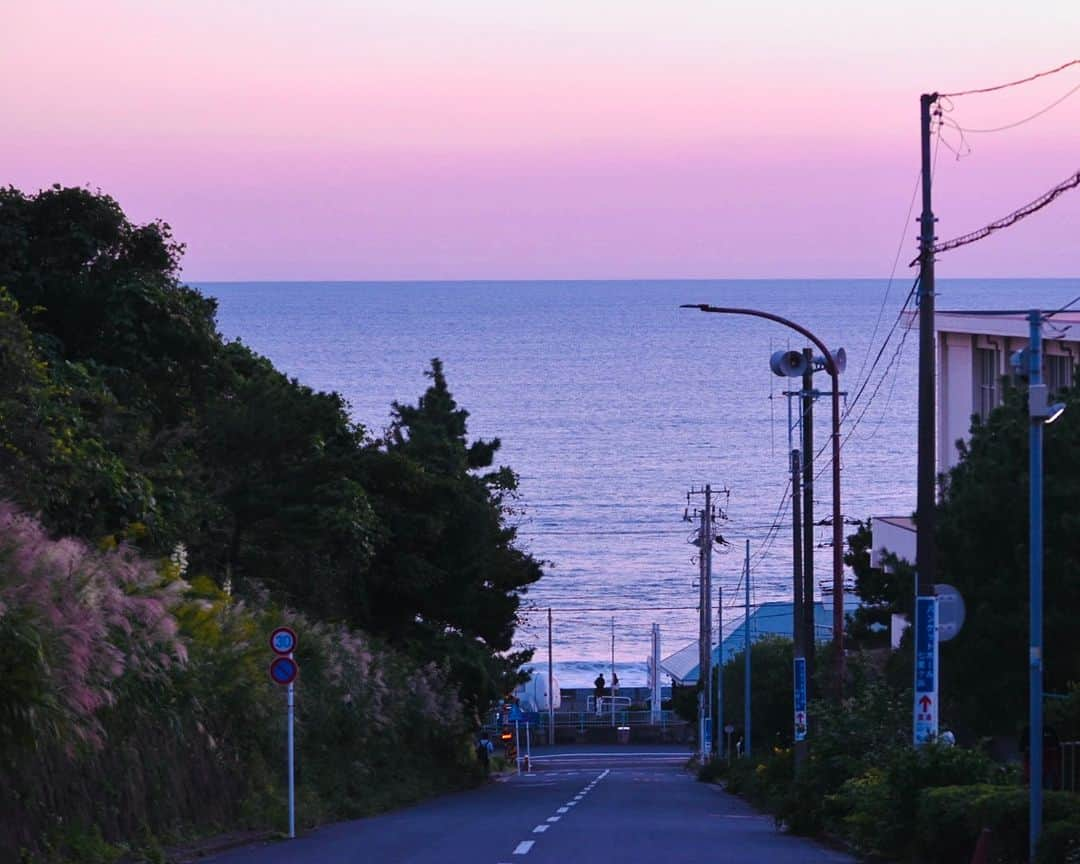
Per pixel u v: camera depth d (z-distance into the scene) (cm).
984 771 2156
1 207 4266
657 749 11869
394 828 2905
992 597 3288
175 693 2595
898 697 3025
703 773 6981
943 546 3406
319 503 4544
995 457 3394
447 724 5600
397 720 4872
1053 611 3186
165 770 2458
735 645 11400
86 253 4269
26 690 1808
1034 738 1753
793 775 3762
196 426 4419
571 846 2409
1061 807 1759
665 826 2977
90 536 3056
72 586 2156
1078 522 3164
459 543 5741
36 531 2164
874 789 2308
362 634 4931
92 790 2142
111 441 3397
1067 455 3291
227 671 2914
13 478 2775
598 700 12988
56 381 3562
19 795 1897
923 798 2028
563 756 11094
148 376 4353
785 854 2316
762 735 9300
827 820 2638
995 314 5678
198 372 4506
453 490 5522
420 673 5259
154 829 2348
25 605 1877
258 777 2967
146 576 2689
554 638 15000
